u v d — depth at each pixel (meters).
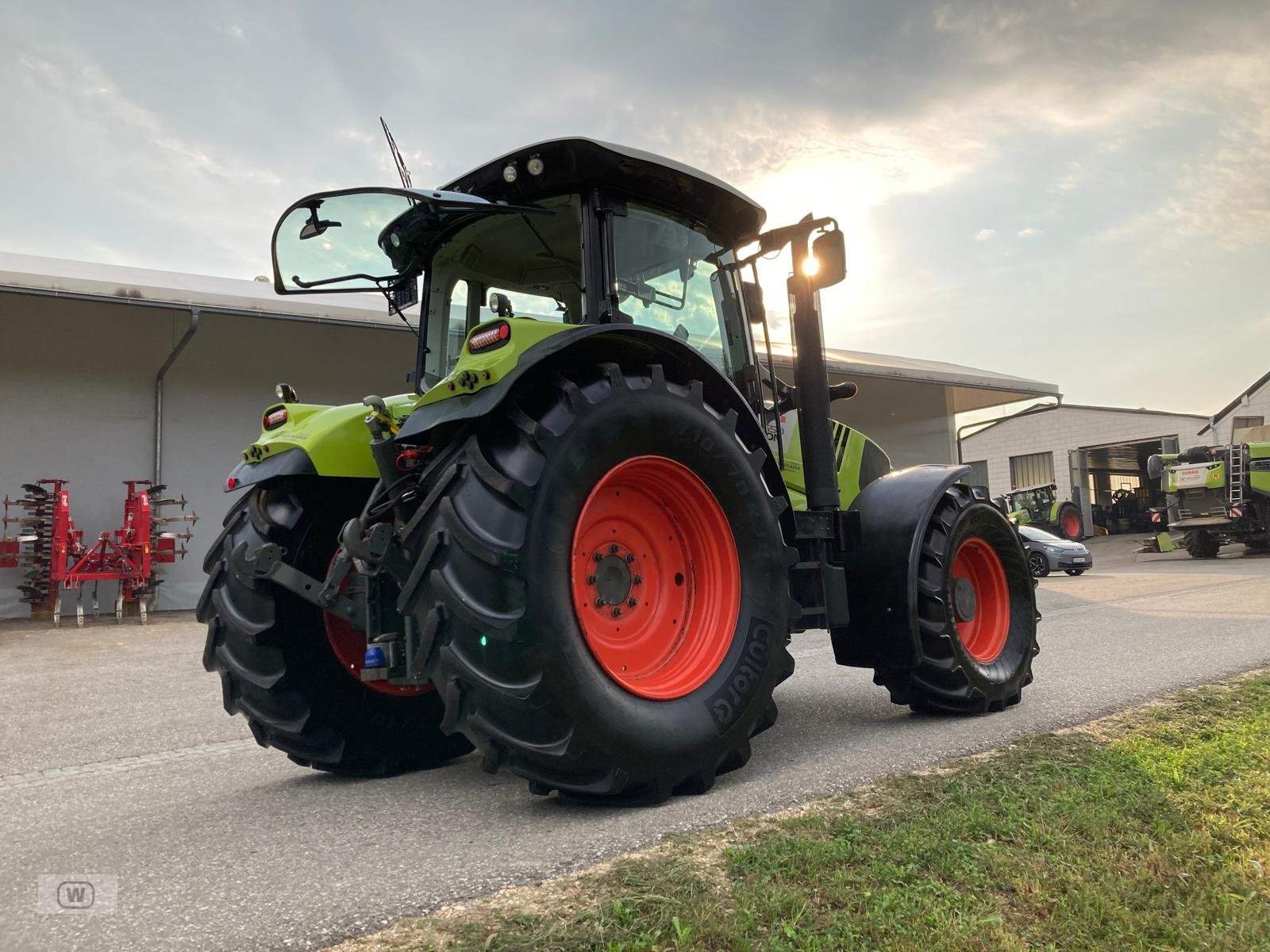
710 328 3.59
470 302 3.60
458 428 2.59
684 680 2.74
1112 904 1.75
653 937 1.64
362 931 1.74
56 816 2.82
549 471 2.41
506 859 2.12
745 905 1.76
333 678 3.24
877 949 1.60
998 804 2.40
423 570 2.40
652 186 3.23
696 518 2.93
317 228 3.24
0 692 5.67
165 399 12.49
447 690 2.33
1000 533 4.07
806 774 2.87
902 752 3.13
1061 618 7.89
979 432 34.00
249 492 3.34
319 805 2.81
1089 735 3.24
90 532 11.89
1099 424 30.53
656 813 2.46
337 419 3.31
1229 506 17.08
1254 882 1.88
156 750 3.94
